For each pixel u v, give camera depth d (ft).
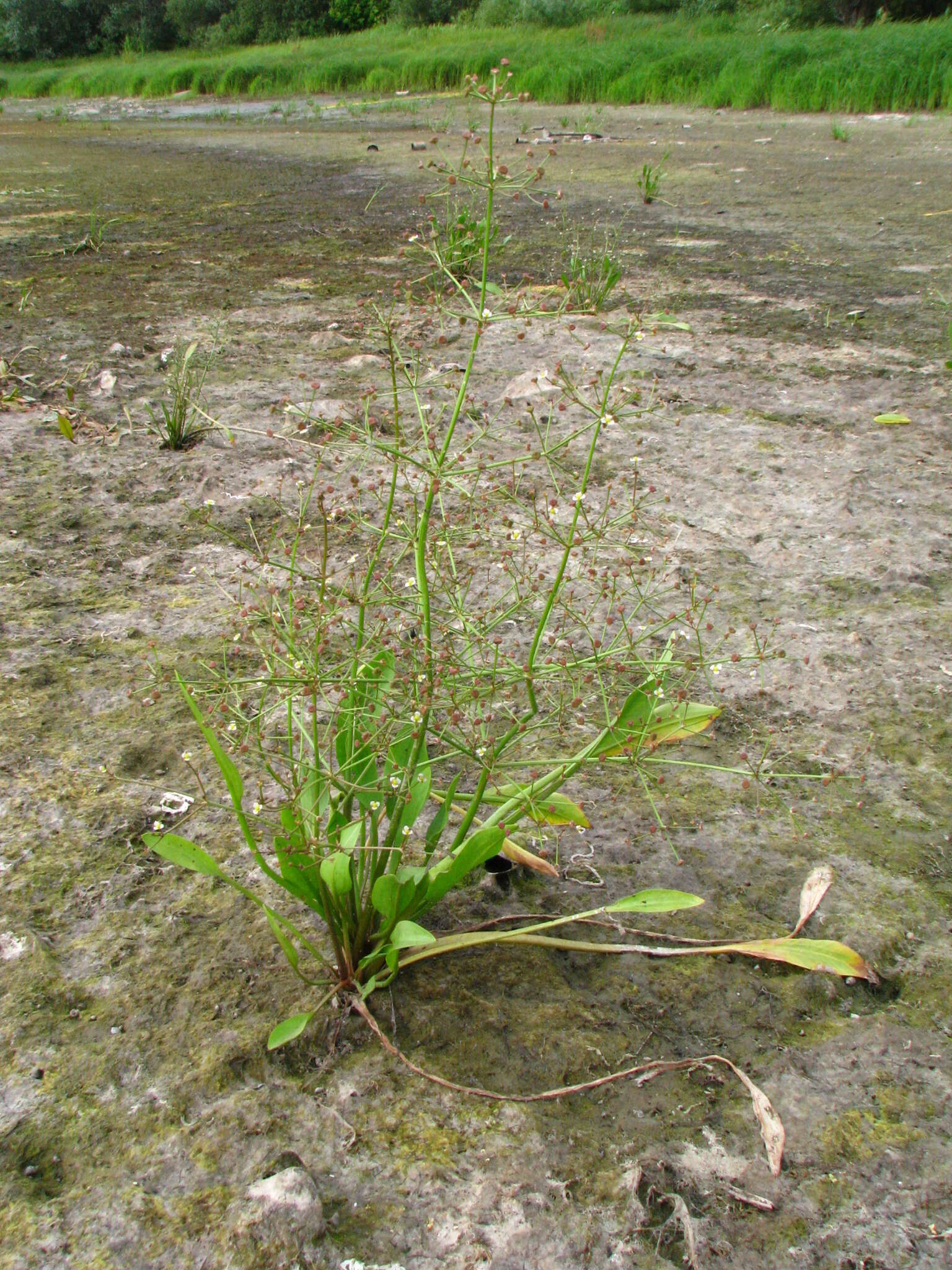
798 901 6.84
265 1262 4.71
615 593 7.93
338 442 9.21
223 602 10.08
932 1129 5.38
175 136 59.82
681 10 85.51
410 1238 4.84
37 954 6.26
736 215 29.81
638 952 6.37
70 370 16.63
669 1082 5.62
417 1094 5.49
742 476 13.20
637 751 6.30
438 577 6.97
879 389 16.20
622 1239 4.85
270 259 24.84
